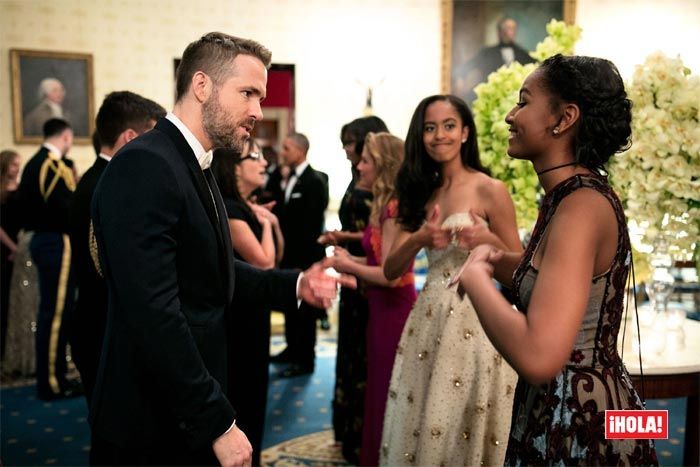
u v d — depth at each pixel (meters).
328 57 8.12
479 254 1.30
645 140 1.94
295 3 7.99
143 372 1.61
